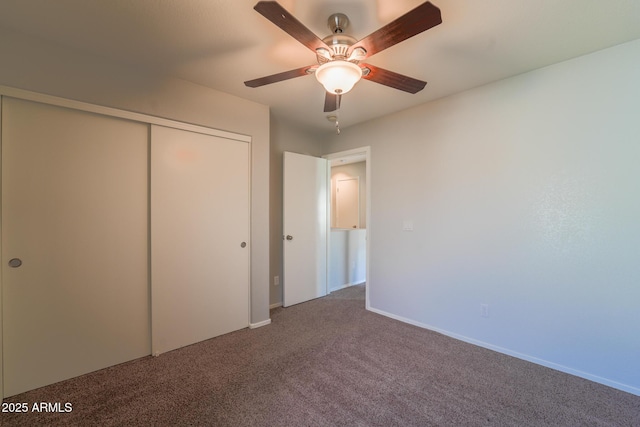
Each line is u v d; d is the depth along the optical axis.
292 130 3.85
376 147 3.45
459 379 2.04
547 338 2.22
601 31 1.76
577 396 1.86
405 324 3.08
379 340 2.68
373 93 2.71
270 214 3.65
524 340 2.33
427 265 2.95
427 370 2.16
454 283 2.75
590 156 2.03
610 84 1.95
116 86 2.15
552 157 2.19
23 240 1.85
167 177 2.43
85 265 2.08
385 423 1.62
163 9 1.59
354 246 4.95
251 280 2.99
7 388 1.82
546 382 2.01
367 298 3.56
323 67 1.58
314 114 3.34
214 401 1.80
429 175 2.93
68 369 2.02
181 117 2.47
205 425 1.61
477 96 2.57
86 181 2.08
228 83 2.54
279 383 1.99
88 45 1.95
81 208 2.06
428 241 2.94
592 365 2.03
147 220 2.36
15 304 1.83
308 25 1.72
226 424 1.61
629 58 1.88
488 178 2.51
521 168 2.33
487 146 2.52
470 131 2.62
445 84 2.51
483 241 2.55
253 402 1.80
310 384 1.98
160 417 1.67
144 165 2.33
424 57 2.07
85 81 2.03
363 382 2.01
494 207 2.48
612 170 1.95
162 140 2.39
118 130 2.21
